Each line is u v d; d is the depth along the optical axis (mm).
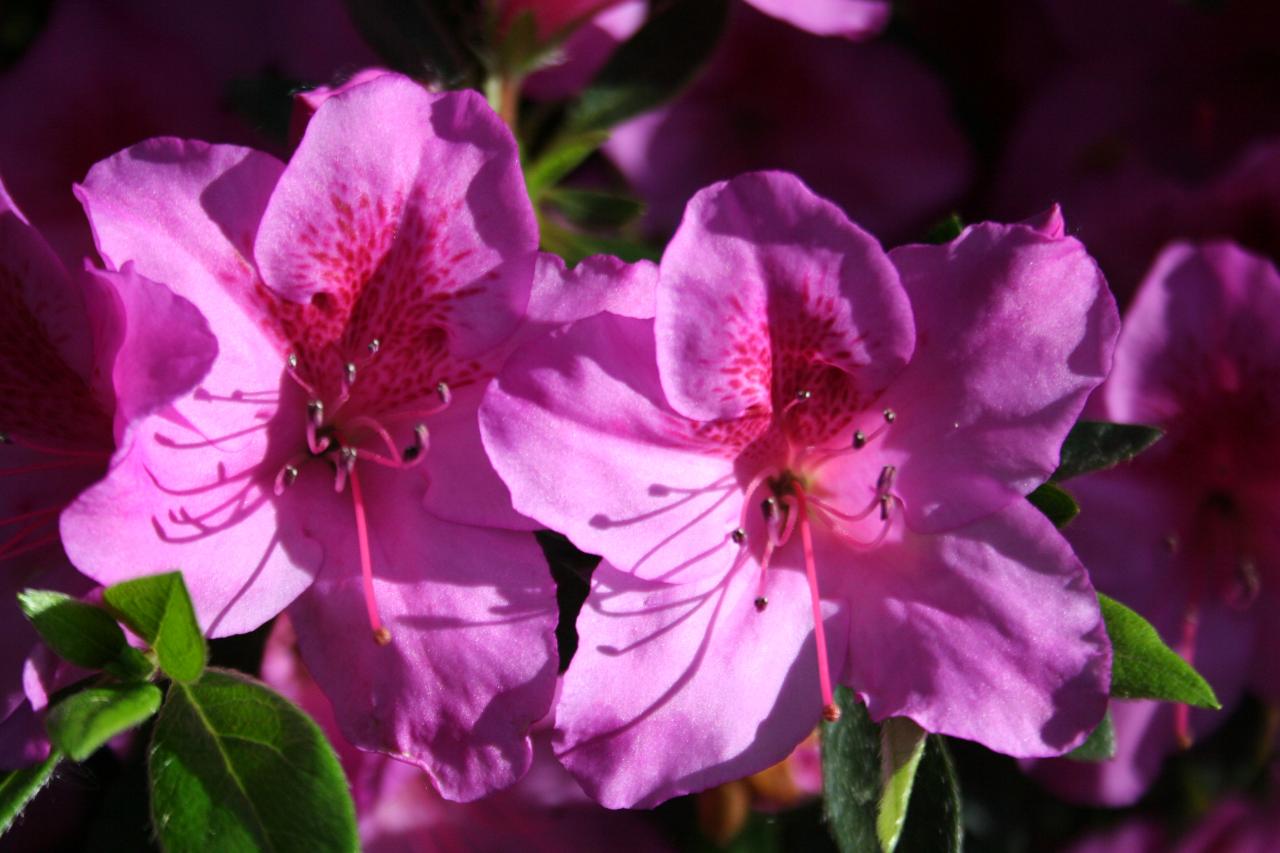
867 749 380
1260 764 440
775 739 374
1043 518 373
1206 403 424
